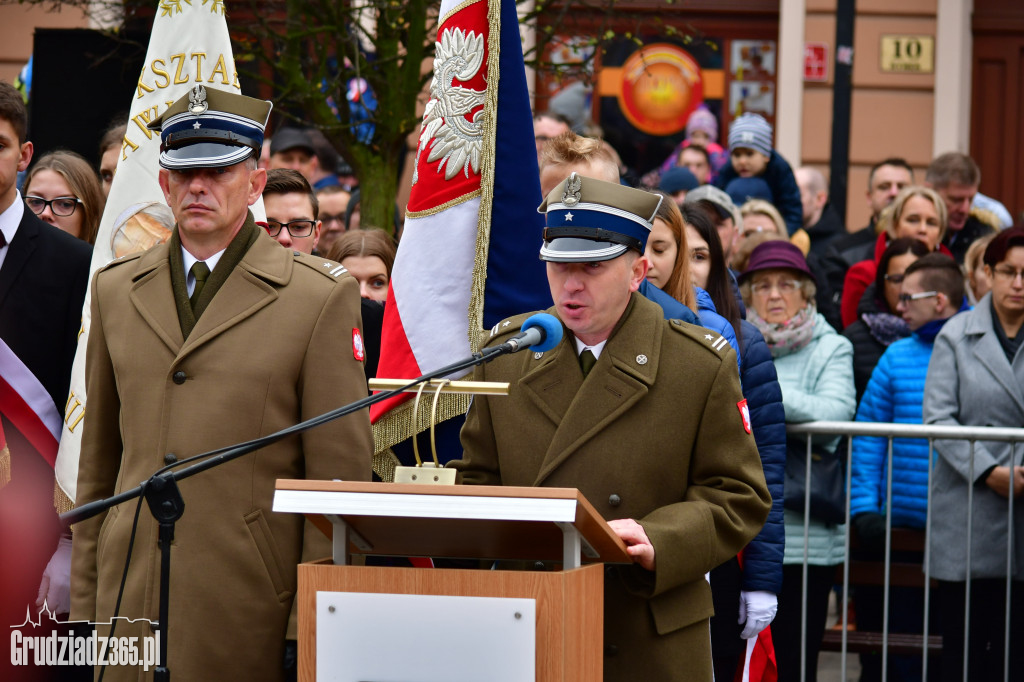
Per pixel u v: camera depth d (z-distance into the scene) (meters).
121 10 10.23
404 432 6.05
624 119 14.76
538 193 6.21
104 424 5.30
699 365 4.83
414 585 3.88
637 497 4.76
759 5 14.82
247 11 9.74
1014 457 7.34
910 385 8.12
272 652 5.07
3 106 6.05
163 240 6.37
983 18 15.20
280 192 7.33
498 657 3.80
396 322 6.20
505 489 3.78
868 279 9.59
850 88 14.70
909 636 7.87
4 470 5.79
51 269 6.23
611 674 4.69
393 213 9.15
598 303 4.65
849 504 7.49
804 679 7.40
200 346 5.08
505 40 6.21
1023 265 7.58
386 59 8.88
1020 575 7.30
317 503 3.84
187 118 5.08
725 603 6.42
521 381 4.92
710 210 8.45
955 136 14.74
